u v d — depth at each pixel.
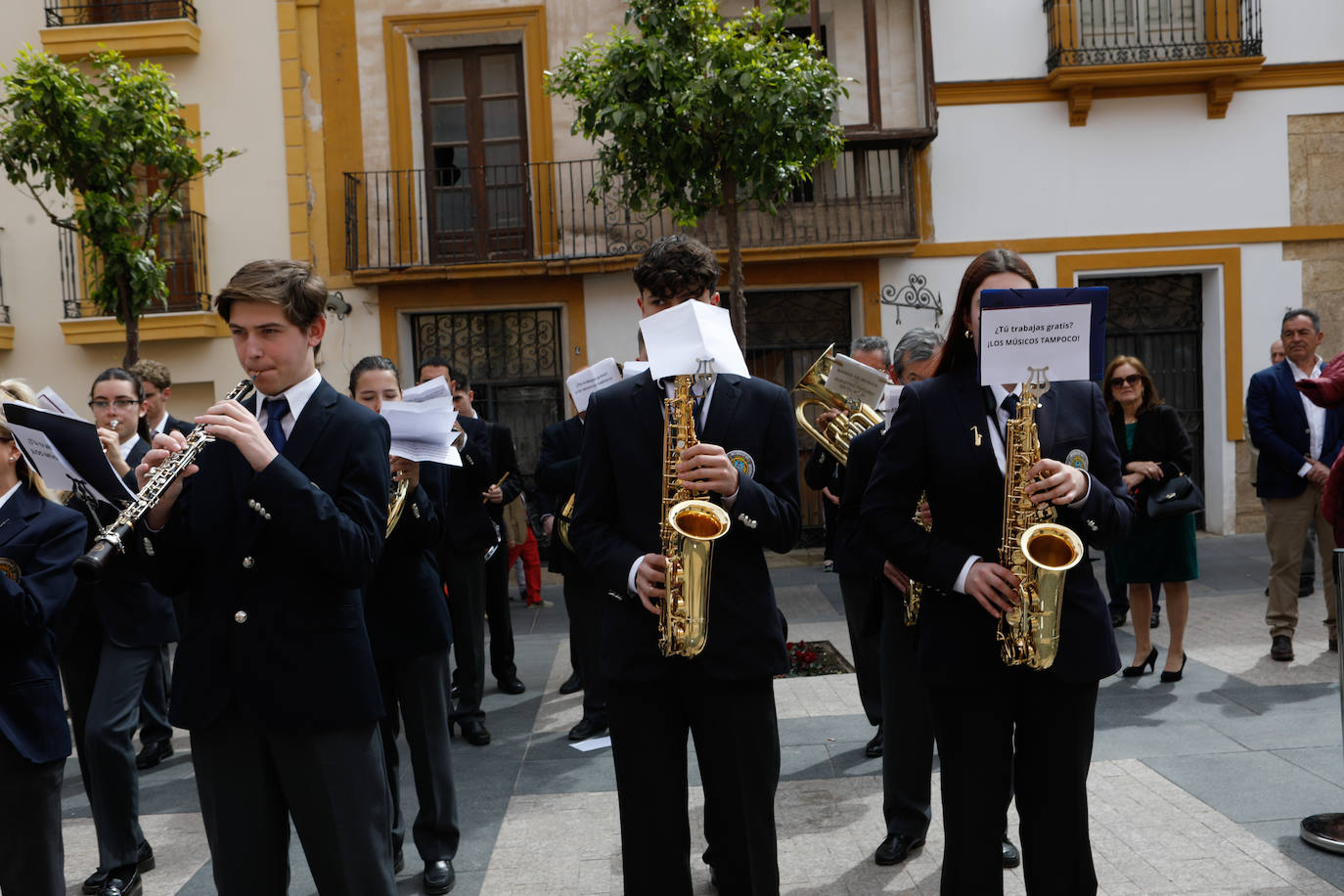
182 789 5.15
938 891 3.55
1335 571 3.83
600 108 8.05
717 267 3.00
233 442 2.44
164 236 11.99
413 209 12.01
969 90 11.78
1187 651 6.73
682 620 2.70
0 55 11.88
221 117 11.97
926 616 2.79
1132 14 11.85
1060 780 2.64
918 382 2.87
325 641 2.56
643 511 2.88
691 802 4.48
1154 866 3.62
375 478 2.68
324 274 12.02
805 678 6.52
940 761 2.78
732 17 11.86
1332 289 11.90
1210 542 11.53
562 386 12.38
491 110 12.31
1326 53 11.76
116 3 11.99
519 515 9.82
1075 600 2.65
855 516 3.64
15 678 2.90
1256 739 4.89
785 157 7.90
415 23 11.91
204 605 2.58
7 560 2.95
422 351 12.45
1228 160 11.84
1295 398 6.51
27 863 2.89
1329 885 3.42
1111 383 6.20
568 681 6.77
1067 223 11.89
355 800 2.59
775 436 2.93
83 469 2.82
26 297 11.97
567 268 11.75
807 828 4.16
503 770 5.16
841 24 11.91
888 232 11.77
